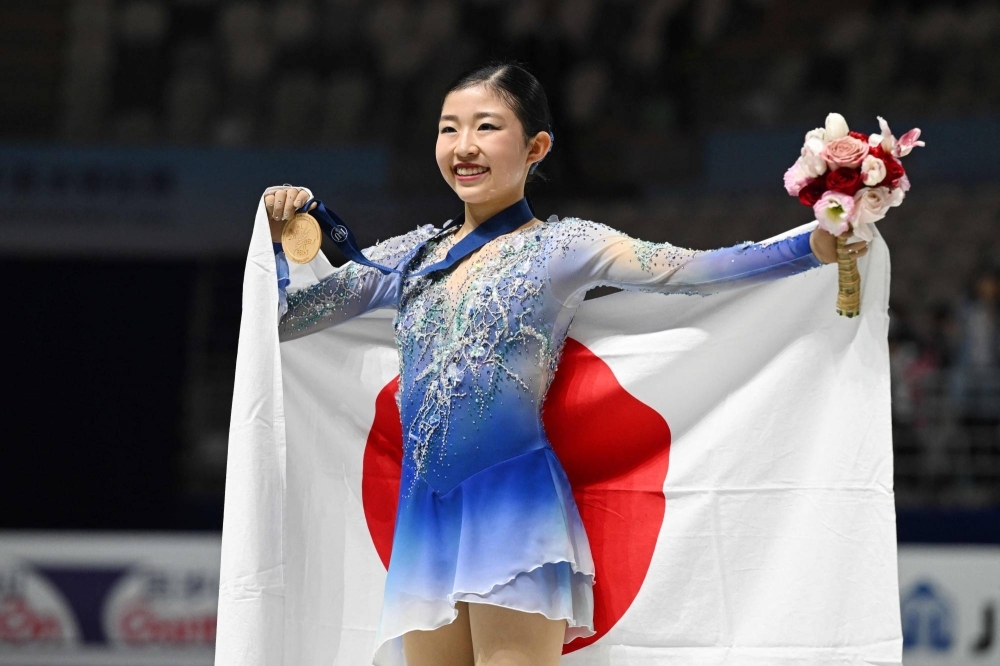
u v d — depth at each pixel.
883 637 9.04
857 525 9.22
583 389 9.99
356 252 9.83
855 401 9.30
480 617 8.82
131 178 35.41
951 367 27.95
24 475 32.56
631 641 9.77
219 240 35.12
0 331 34.03
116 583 21.73
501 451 8.93
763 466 9.59
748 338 9.72
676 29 37.66
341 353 10.55
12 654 21.62
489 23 37.97
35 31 38.47
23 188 35.12
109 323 34.38
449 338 9.16
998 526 22.55
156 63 38.34
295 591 10.08
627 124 37.03
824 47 38.03
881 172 8.05
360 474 10.44
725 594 9.61
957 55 37.06
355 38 38.41
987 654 19.81
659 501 9.87
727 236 33.81
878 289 9.27
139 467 32.75
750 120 37.38
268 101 37.94
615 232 9.12
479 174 9.29
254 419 9.43
